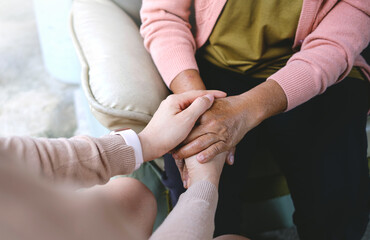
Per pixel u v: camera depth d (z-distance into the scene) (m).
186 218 0.54
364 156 0.87
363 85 0.88
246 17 0.83
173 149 0.75
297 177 0.87
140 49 0.93
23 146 0.53
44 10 1.74
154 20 0.88
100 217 0.31
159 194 0.93
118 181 0.71
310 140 0.83
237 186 0.83
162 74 0.86
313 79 0.77
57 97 1.87
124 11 1.09
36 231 0.26
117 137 0.66
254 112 0.76
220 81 0.91
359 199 0.87
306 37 0.84
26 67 2.10
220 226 0.81
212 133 0.72
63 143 0.58
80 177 0.59
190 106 0.72
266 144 0.92
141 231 0.66
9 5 2.84
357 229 0.89
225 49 0.90
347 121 0.83
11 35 2.43
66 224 0.27
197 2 0.88
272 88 0.77
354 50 0.80
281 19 0.82
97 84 0.80
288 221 1.08
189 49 0.86
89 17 0.99
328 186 0.84
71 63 1.88
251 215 1.05
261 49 0.86
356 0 0.80
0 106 1.80
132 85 0.80
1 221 0.25
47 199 0.27
